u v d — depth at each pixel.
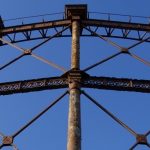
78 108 19.89
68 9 24.72
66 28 24.44
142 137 19.81
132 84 21.62
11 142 19.98
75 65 21.89
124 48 23.38
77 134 18.86
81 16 24.80
